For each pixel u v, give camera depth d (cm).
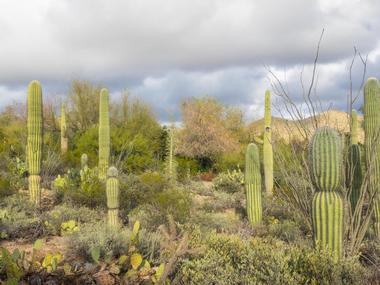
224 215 1045
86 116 2473
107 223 777
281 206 1028
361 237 516
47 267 340
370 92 596
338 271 392
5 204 895
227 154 2369
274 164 1266
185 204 877
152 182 1084
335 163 465
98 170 1304
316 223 475
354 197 611
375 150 523
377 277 444
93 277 341
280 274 387
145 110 2366
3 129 1919
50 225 757
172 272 423
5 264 336
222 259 435
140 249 499
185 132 2420
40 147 996
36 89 993
